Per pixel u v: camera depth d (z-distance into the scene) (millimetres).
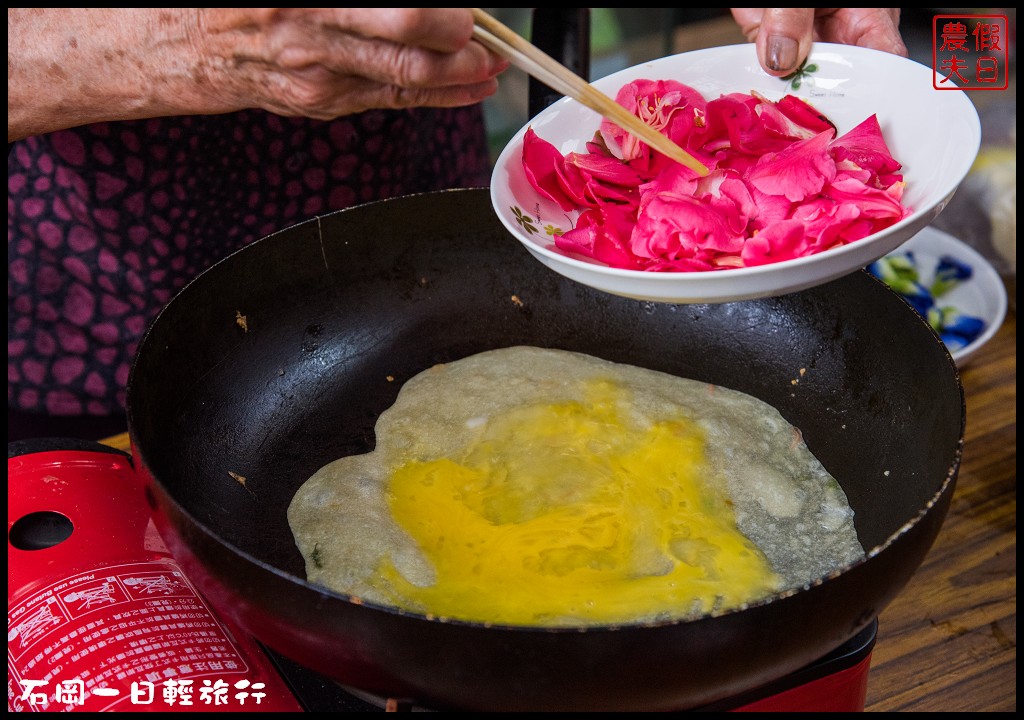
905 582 720
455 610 867
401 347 1155
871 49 1010
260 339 1073
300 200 1427
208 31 863
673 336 1146
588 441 1047
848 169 902
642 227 894
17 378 1459
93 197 1325
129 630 822
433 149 1555
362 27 754
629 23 2551
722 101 1000
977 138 853
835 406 1034
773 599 637
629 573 896
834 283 1032
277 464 1041
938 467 841
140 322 1431
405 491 1006
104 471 1014
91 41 943
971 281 1453
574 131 1049
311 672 837
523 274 1172
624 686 657
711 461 1014
